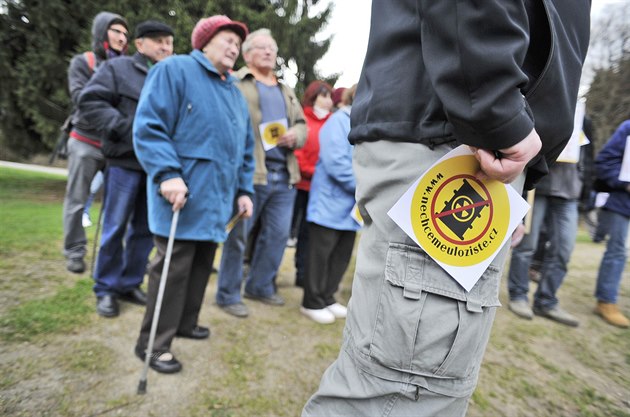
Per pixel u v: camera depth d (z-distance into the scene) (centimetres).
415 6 90
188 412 160
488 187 88
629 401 197
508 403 187
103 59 308
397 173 91
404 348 87
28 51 888
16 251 334
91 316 232
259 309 282
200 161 185
